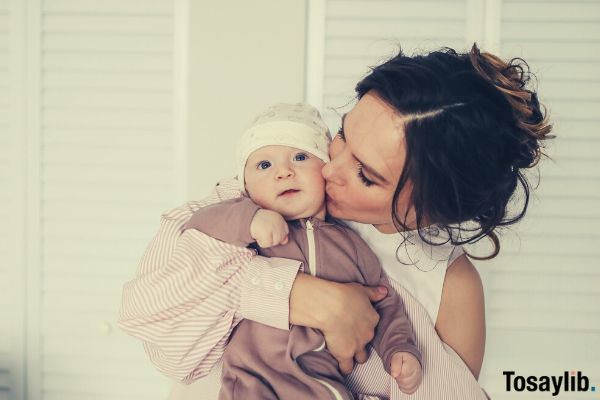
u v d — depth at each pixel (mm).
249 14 1396
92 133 1514
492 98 895
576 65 1446
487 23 1442
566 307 1438
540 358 1439
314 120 1009
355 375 950
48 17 1514
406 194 903
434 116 868
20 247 1530
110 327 1521
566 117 1443
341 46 1443
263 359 890
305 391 874
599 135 1438
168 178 1499
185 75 1482
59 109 1519
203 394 943
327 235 958
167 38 1489
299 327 895
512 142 900
